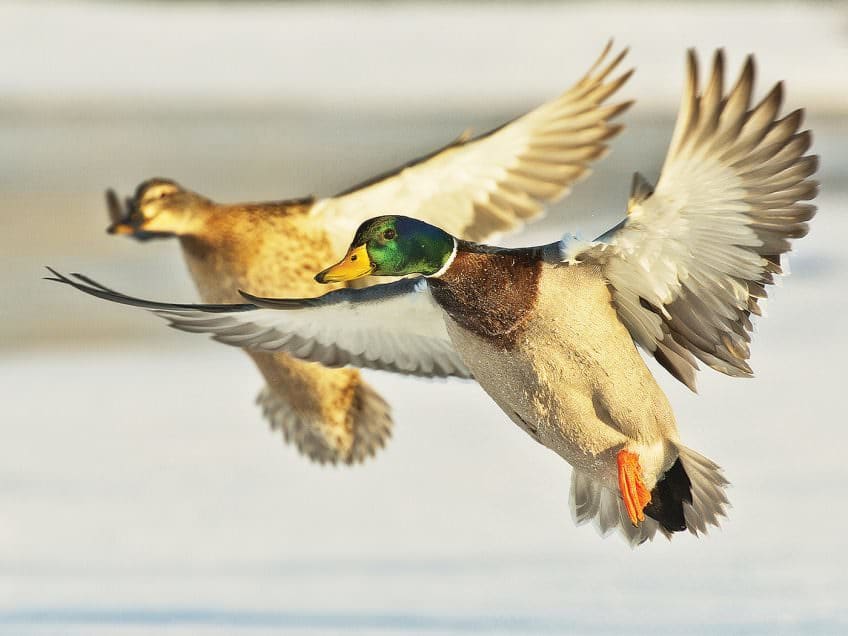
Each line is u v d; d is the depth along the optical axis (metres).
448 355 8.46
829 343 16.80
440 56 60.31
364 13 72.69
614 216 25.89
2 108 43.28
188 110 44.12
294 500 12.08
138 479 12.83
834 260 21.47
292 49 61.47
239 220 11.68
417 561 10.20
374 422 11.98
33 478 12.91
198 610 9.14
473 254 7.48
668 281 7.28
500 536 10.82
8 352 18.08
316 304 8.23
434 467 13.05
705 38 64.12
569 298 7.32
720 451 12.58
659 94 48.31
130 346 18.58
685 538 10.34
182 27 66.12
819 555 9.80
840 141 36.47
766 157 6.89
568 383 7.41
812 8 73.88
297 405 11.90
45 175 31.66
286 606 9.19
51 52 56.81
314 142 38.25
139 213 11.88
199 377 17.06
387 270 7.53
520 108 46.31
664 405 7.50
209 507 11.90
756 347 16.80
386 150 37.19
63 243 24.28
